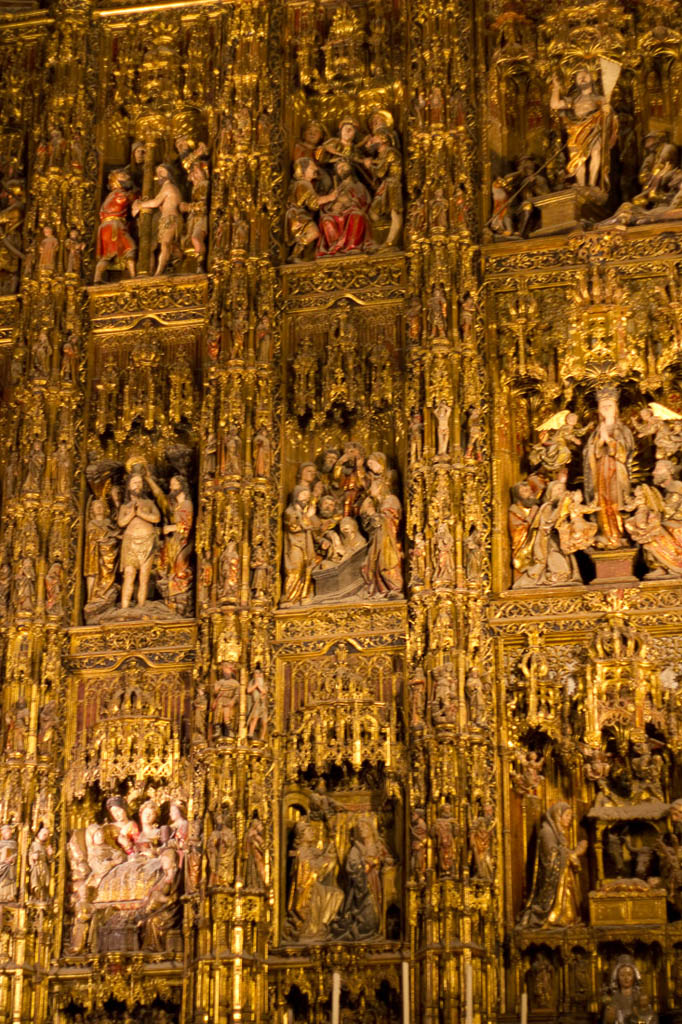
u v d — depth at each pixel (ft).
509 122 95.86
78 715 87.25
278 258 92.79
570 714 82.69
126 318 93.91
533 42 95.50
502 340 89.81
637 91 94.89
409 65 94.99
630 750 81.66
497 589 85.10
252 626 84.94
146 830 85.10
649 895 79.05
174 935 82.84
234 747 82.48
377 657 84.84
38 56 102.42
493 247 90.84
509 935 79.77
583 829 81.97
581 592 84.23
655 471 86.28
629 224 90.07
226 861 80.59
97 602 89.04
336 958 80.23
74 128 97.25
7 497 89.86
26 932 82.28
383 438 89.66
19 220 98.48
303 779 84.74
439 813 79.92
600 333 88.28
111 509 91.20
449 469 85.25
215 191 94.17
